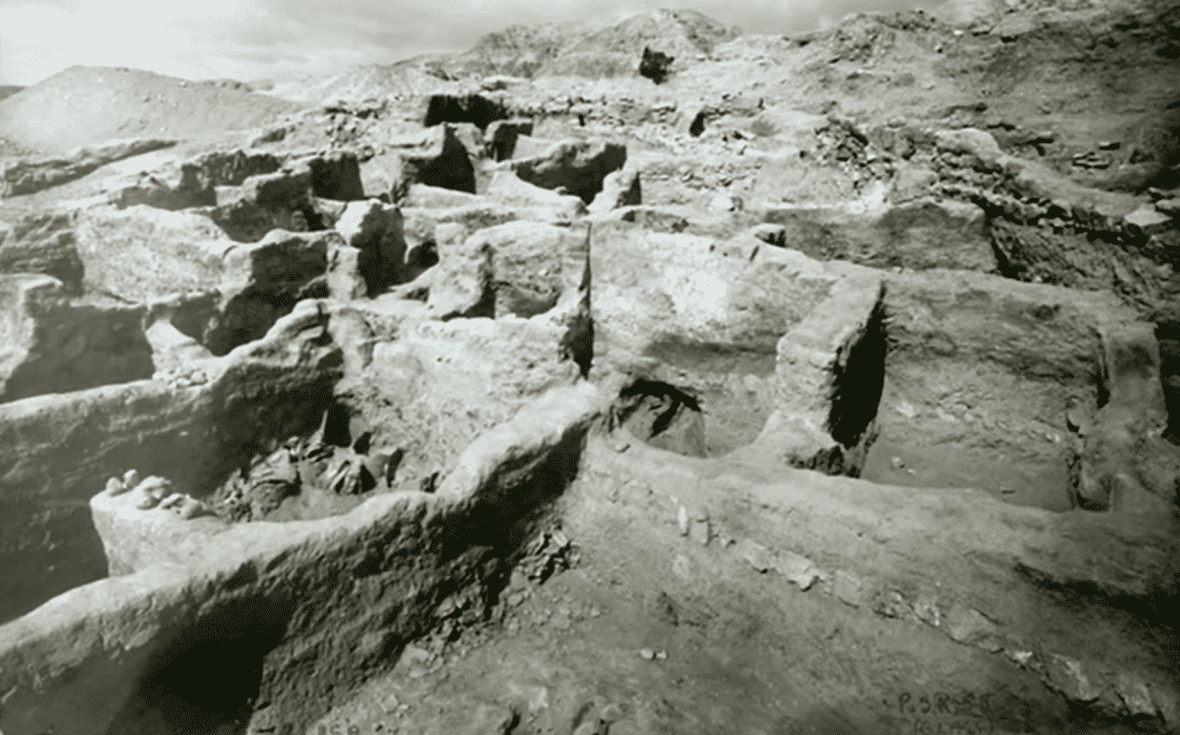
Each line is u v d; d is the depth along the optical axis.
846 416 7.81
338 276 10.91
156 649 4.45
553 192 12.66
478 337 8.52
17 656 3.90
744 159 13.90
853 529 5.47
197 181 12.93
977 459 7.94
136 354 9.25
